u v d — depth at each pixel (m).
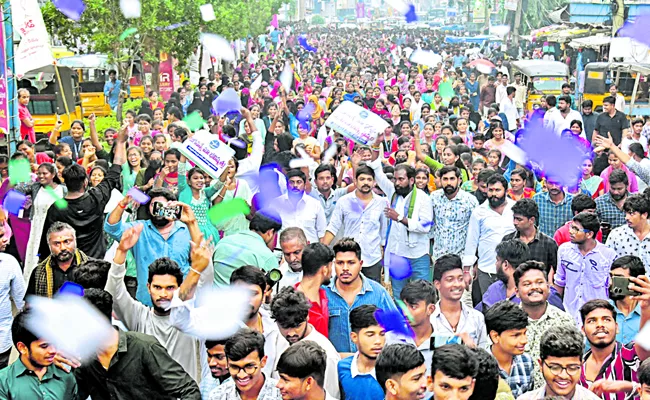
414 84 27.70
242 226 9.19
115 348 5.25
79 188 8.80
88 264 6.34
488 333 5.68
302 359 4.81
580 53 35.19
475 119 19.69
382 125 10.49
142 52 24.84
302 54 53.94
